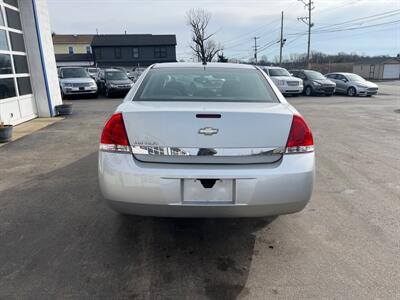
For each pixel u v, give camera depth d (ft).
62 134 23.21
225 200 7.57
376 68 170.91
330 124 28.53
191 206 7.53
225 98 9.12
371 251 8.71
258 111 7.73
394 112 36.96
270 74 58.03
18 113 27.35
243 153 7.57
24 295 7.04
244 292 7.19
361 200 11.94
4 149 19.01
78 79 51.72
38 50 29.45
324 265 8.12
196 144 7.49
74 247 8.87
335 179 14.12
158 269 7.98
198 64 11.41
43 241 9.14
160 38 152.97
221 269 8.00
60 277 7.63
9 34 26.35
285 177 7.56
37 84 30.30
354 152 18.78
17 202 11.69
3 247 8.83
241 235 9.56
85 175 14.49
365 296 7.02
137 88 9.61
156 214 7.73
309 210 11.11
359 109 39.75
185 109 7.69
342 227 9.98
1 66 24.97
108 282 7.48
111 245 9.00
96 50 146.92
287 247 8.93
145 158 7.59
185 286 7.38
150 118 7.55
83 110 36.86
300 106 42.93
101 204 11.52
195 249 8.86
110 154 7.72
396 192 12.70
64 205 11.44
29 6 28.32
